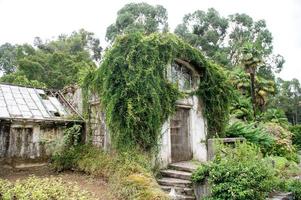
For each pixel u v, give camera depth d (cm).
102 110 1083
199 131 1130
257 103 2553
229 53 4072
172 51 1021
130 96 898
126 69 920
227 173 741
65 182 897
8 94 1200
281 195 912
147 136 886
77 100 1274
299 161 1822
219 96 1180
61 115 1187
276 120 2498
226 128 1267
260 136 1439
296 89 6259
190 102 1106
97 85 1047
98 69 1043
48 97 1316
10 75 2698
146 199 670
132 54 916
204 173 796
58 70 3045
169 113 980
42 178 952
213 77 1165
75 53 3916
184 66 1135
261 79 2602
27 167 1080
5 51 3869
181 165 949
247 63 2242
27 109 1127
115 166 860
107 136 1031
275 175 962
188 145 1091
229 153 855
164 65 986
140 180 731
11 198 710
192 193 809
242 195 693
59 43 3972
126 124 882
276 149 1680
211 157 905
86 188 841
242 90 2517
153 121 905
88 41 4350
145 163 836
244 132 1387
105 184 863
